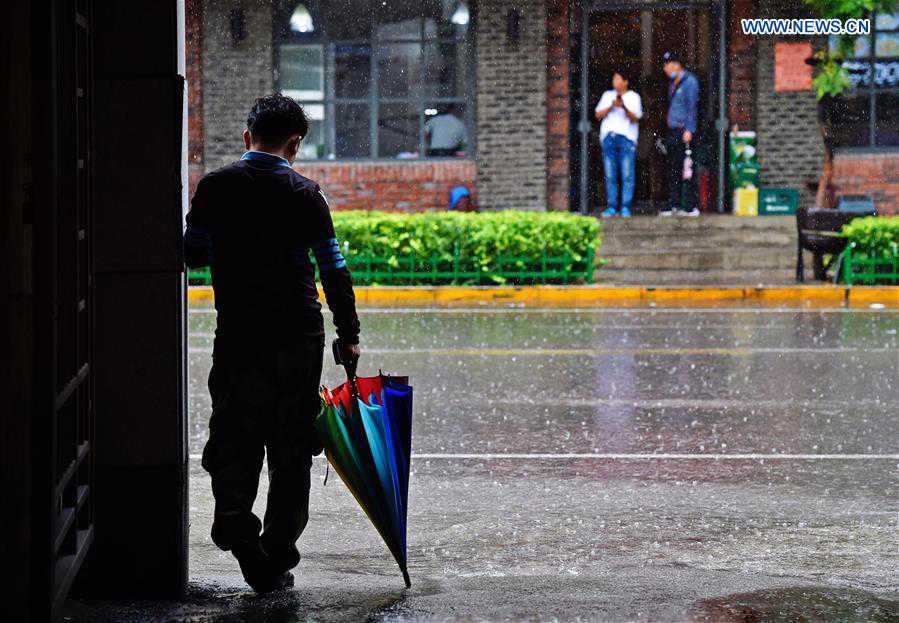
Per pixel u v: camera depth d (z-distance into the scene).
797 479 16.33
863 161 46.84
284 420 10.22
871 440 18.80
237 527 9.96
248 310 10.12
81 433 9.69
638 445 18.44
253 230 10.12
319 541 13.30
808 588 11.01
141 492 10.21
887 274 38.78
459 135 47.72
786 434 19.22
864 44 46.97
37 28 7.34
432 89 47.69
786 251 43.62
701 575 11.62
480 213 42.81
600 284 39.47
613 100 45.72
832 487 15.89
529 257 39.31
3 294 7.43
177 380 10.11
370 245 39.25
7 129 7.44
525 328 31.55
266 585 10.39
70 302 8.99
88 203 9.59
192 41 47.06
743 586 11.07
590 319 33.41
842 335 30.38
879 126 47.19
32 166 7.37
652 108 48.97
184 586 10.46
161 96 9.86
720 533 13.64
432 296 38.16
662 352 27.59
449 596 10.63
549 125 47.53
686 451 18.05
